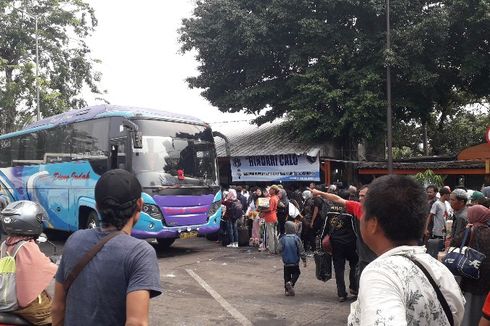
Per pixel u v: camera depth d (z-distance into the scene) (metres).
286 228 7.88
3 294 3.11
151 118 11.59
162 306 7.16
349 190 8.24
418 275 1.73
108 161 11.44
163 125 11.77
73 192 12.93
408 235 1.86
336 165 18.81
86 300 2.25
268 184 19.45
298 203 14.02
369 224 1.92
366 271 1.74
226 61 19.00
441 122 25.34
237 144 20.48
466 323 4.04
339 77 16.58
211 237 15.00
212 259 11.47
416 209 1.84
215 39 18.31
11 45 26.17
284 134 19.94
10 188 16.16
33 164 14.99
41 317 3.21
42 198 14.45
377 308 1.58
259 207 12.35
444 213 9.30
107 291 2.24
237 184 20.17
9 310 3.13
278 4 17.48
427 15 16.77
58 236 15.95
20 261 3.16
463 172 15.77
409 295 1.68
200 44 18.80
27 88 24.28
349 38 17.50
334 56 16.78
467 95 21.92
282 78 19.17
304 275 9.53
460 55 17.42
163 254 12.34
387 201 1.85
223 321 6.39
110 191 2.40
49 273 3.21
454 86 19.33
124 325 2.25
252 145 19.77
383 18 17.55
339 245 7.31
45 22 26.42
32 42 26.19
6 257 3.16
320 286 8.51
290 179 18.02
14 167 16.05
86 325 2.22
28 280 3.13
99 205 2.41
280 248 7.81
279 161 18.25
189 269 10.18
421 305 1.69
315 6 17.72
